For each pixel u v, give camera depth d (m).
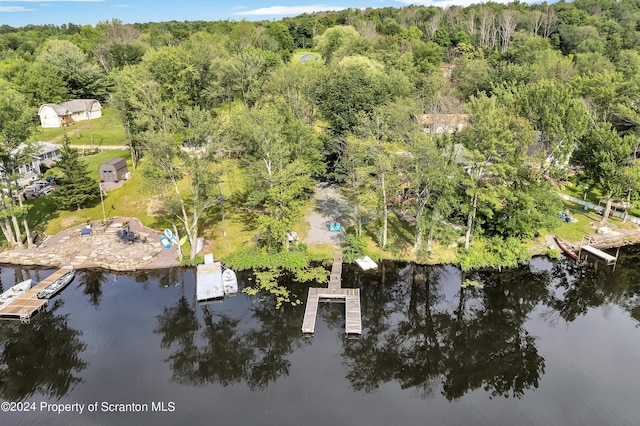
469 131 47.16
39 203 61.94
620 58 109.44
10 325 40.38
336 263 48.97
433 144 47.78
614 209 63.25
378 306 44.72
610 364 36.44
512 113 51.41
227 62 85.94
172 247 52.47
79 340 38.47
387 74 83.12
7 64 114.44
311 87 75.81
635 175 52.69
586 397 32.81
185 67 82.31
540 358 37.44
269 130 48.50
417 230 50.78
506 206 49.62
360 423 30.50
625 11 189.75
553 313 43.97
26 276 47.56
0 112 46.28
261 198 48.34
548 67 98.31
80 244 52.88
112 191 65.31
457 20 176.12
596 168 56.53
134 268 48.56
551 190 49.94
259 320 41.62
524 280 48.88
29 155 51.00
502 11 170.00
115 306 43.16
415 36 142.62
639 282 48.72
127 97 70.25
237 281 46.97
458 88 98.56
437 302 45.41
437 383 34.97
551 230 50.75
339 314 42.56
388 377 35.59
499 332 41.38
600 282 48.75
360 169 48.12
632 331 40.97
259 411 31.42
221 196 52.94
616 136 54.88
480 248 51.66
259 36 145.88
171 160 46.09
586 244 54.41
